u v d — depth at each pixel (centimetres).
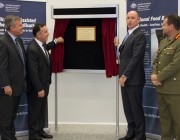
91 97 505
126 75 362
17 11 405
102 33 413
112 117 503
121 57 381
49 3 496
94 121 507
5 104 349
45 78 394
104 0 491
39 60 387
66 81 506
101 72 423
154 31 388
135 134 392
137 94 374
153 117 404
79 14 408
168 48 326
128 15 372
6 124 353
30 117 397
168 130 345
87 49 426
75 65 430
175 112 325
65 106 510
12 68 349
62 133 449
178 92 321
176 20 322
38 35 391
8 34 353
